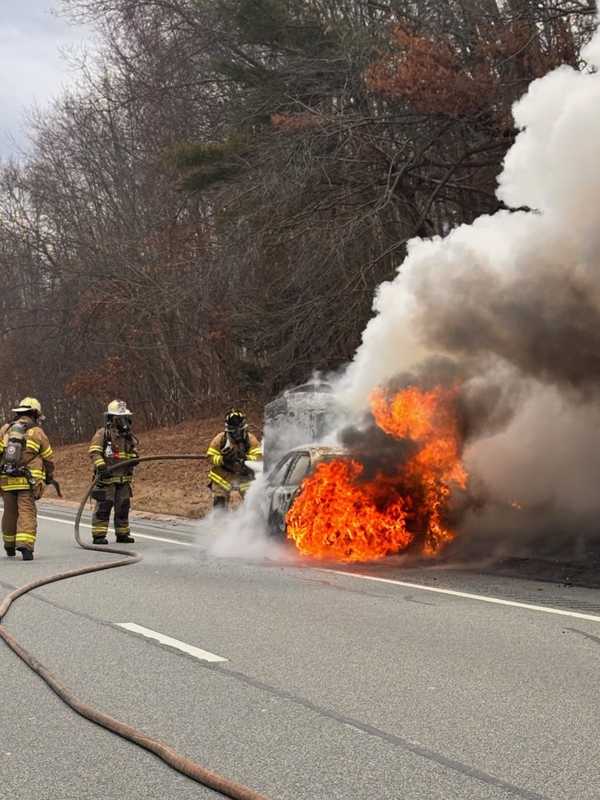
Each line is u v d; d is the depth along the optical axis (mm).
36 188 45125
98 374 40656
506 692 6035
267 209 24438
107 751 5129
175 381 41188
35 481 12711
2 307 46688
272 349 27000
